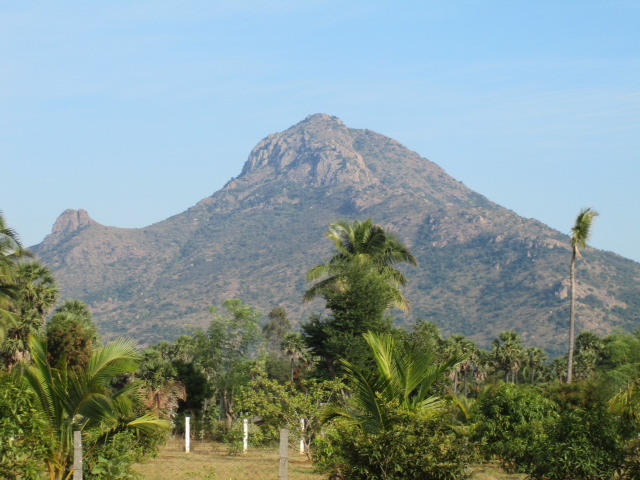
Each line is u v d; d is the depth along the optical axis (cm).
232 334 4666
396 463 1504
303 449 2689
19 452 1470
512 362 10088
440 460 1512
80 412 1627
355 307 4103
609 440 1692
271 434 2706
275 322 13488
